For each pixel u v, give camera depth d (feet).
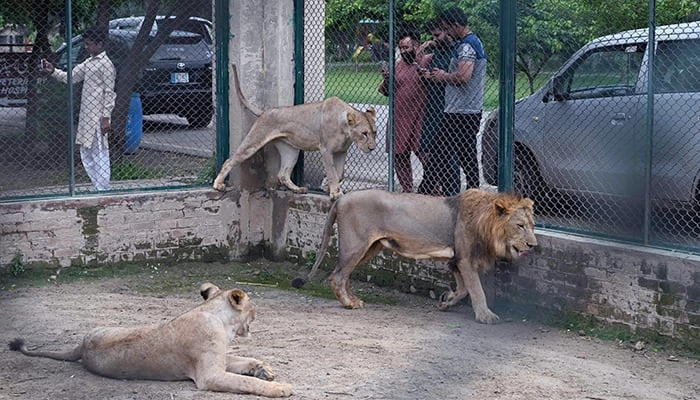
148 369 21.98
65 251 34.63
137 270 35.73
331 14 36.09
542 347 26.63
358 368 23.72
